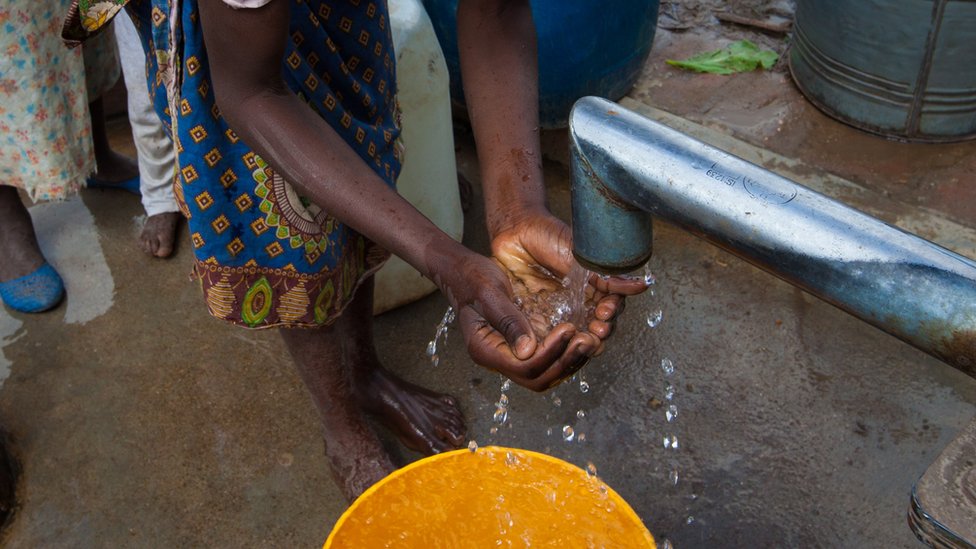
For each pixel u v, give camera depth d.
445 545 1.50
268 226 1.38
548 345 1.00
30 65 2.00
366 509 1.36
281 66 1.11
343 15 1.38
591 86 2.64
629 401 2.04
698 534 1.78
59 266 2.48
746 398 2.02
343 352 1.75
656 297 2.27
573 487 1.41
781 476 1.87
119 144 2.88
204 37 1.10
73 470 1.98
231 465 1.97
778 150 2.62
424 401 1.97
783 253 0.60
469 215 2.55
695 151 0.67
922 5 2.32
